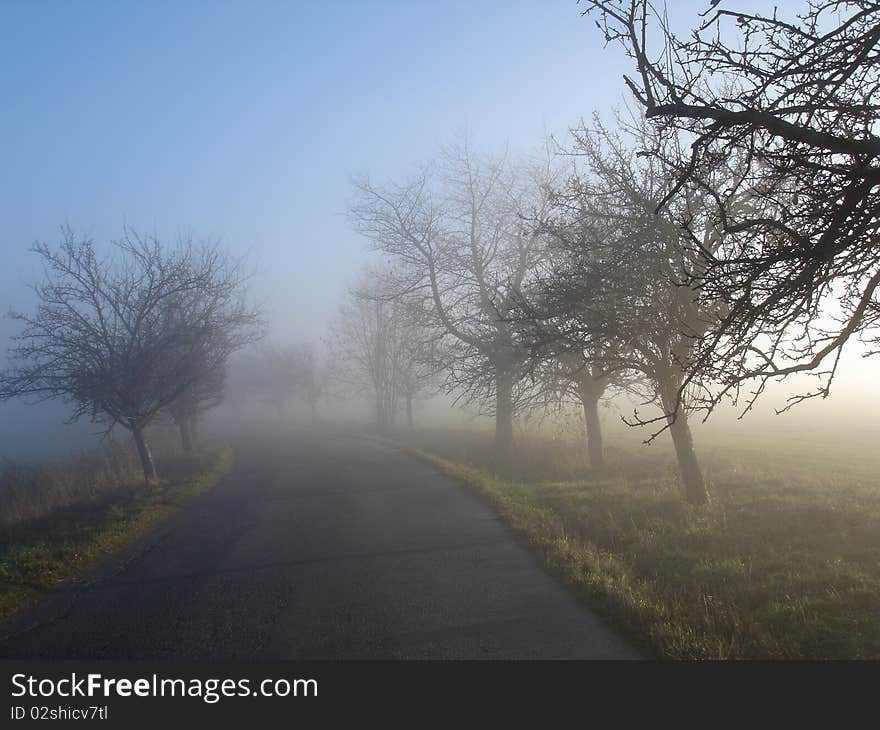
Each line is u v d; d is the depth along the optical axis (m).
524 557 10.13
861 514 11.75
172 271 22.09
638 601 7.27
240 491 20.48
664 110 4.80
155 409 22.81
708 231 12.23
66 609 8.68
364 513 15.02
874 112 4.68
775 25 4.66
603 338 12.71
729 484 17.36
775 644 6.07
